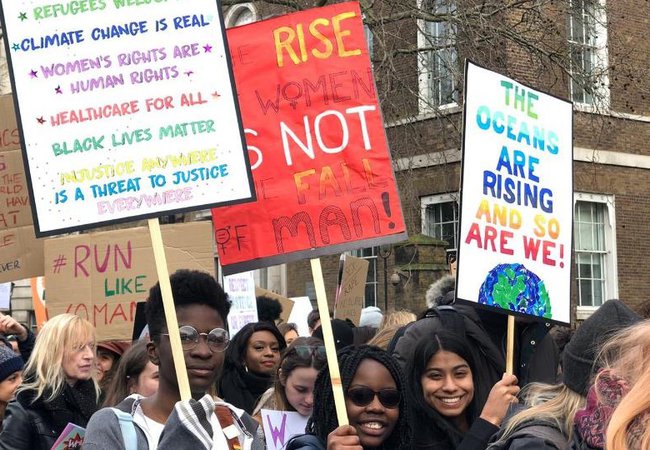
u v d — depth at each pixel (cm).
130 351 479
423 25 1505
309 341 507
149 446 320
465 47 1315
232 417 338
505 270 462
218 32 387
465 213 454
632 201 1736
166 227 675
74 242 679
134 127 381
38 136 377
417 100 1433
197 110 384
